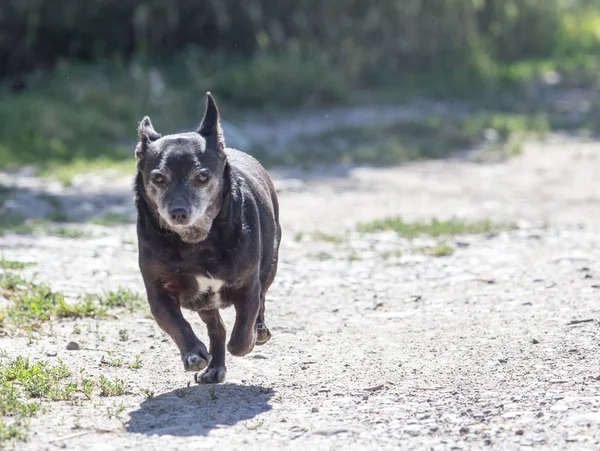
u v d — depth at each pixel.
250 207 8.37
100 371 8.76
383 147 23.27
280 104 28.23
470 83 31.08
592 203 17.67
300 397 8.01
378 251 14.14
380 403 7.76
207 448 6.75
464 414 7.39
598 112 27.81
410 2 32.47
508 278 12.04
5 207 17.09
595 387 7.90
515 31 35.97
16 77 30.44
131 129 25.27
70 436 7.00
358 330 10.15
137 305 11.01
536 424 7.09
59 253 13.74
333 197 18.61
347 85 29.58
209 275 8.05
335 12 32.09
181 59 30.98
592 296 10.80
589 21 41.56
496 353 9.01
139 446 6.81
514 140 24.30
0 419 7.21
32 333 9.91
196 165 7.95
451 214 16.92
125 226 15.98
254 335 8.41
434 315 10.59
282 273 12.84
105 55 31.66
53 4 30.45
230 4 31.84
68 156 22.45
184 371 8.85
